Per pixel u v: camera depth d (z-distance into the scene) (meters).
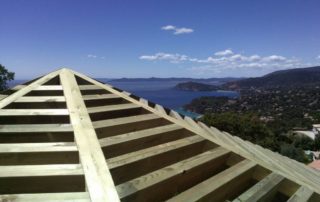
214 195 2.37
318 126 67.12
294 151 37.62
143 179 2.33
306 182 2.85
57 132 2.85
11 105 3.45
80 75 4.77
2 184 2.03
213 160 2.97
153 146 3.23
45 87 4.05
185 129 3.67
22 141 2.80
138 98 4.96
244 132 32.84
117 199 1.91
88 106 4.11
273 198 2.72
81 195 1.88
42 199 1.78
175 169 2.60
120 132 3.42
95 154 2.43
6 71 22.30
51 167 2.17
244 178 2.78
